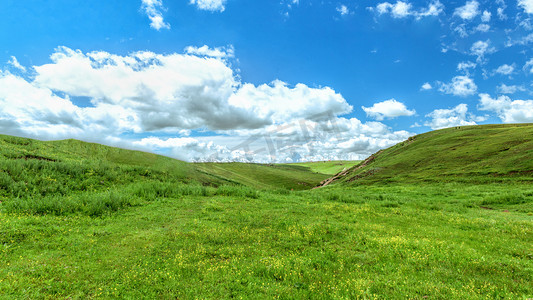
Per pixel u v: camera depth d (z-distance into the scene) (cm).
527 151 5244
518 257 1023
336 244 1202
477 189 3800
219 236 1285
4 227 1171
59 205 1582
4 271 822
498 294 704
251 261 987
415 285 770
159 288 773
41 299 698
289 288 768
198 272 886
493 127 10381
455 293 703
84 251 1048
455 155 6894
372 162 10062
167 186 2575
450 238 1290
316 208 2128
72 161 3219
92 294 746
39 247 1054
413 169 6831
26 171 2156
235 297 732
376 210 2120
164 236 1274
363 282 785
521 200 2662
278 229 1455
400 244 1141
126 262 962
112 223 1483
